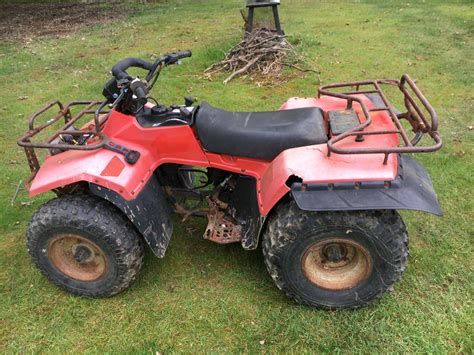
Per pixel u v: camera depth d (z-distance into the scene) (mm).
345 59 7594
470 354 2623
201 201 3510
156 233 2990
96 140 3129
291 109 3080
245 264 3391
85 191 3197
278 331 2830
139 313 3041
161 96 6414
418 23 9438
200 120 2945
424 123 2770
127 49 9055
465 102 5777
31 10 13734
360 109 3230
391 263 2699
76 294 3193
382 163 2592
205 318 2967
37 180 2924
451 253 3379
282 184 2609
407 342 2697
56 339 2887
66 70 7969
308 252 2746
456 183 4172
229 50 7879
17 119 6035
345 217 2604
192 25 10734
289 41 8555
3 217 4094
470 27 8875
